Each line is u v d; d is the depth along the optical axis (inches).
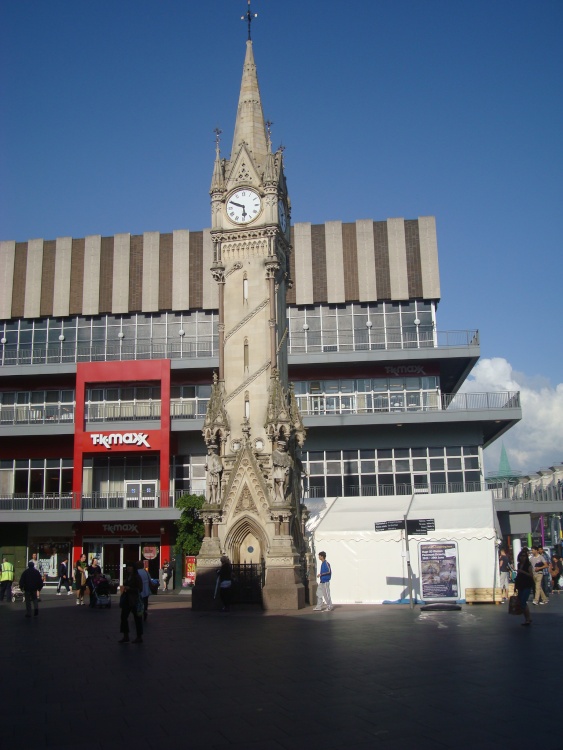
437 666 593.3
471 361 2288.4
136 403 2317.9
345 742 386.3
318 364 2247.8
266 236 1375.5
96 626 985.5
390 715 439.2
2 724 442.0
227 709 466.6
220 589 1168.2
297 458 1366.9
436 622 926.4
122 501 2231.8
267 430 1272.1
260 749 378.0
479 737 390.3
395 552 1263.5
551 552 1975.9
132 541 2181.3
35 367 2278.5
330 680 547.8
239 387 1322.6
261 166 1438.2
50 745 395.2
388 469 2199.8
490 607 1143.6
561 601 1240.8
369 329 2324.1
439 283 2316.7
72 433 2233.0
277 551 1194.6
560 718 426.9
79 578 1438.2
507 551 2129.7
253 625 952.3
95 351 2389.3
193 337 2374.5
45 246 2460.6
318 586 1147.9
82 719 451.5
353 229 2372.0
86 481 2272.4
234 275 1378.0
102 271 2418.8
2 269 2453.2
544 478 2472.9
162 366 2226.9
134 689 538.0
